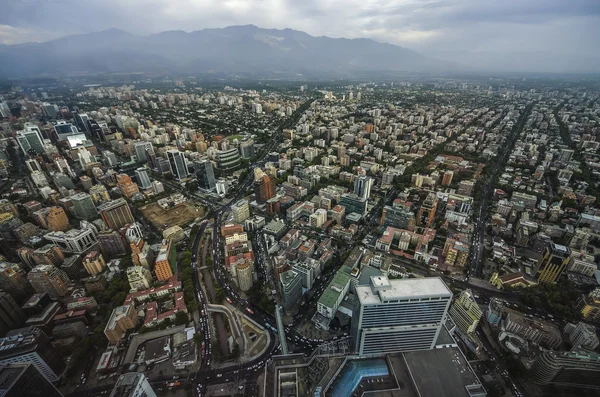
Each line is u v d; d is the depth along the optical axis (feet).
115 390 625.41
